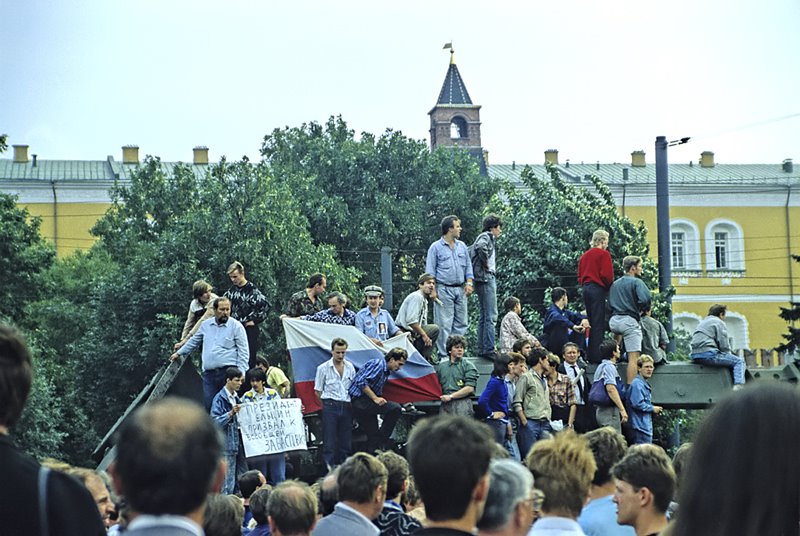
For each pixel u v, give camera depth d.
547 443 6.32
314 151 63.25
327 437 17.62
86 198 73.06
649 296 20.44
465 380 18.98
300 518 7.72
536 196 45.31
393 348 18.88
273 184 52.03
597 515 7.48
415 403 18.94
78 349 51.50
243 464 17.55
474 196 63.22
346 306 19.55
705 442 3.88
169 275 49.16
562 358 20.52
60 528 4.53
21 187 72.06
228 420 16.86
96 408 51.53
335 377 17.69
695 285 79.81
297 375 18.61
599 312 20.72
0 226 45.09
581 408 20.06
